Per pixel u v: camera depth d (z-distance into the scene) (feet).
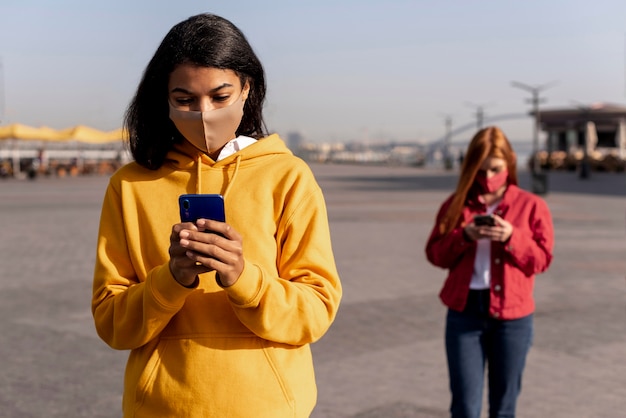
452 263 13.19
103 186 114.73
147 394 6.64
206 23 6.63
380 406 17.06
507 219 13.44
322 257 6.94
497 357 12.96
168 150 7.19
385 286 30.89
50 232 51.16
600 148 222.48
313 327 6.64
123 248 7.09
